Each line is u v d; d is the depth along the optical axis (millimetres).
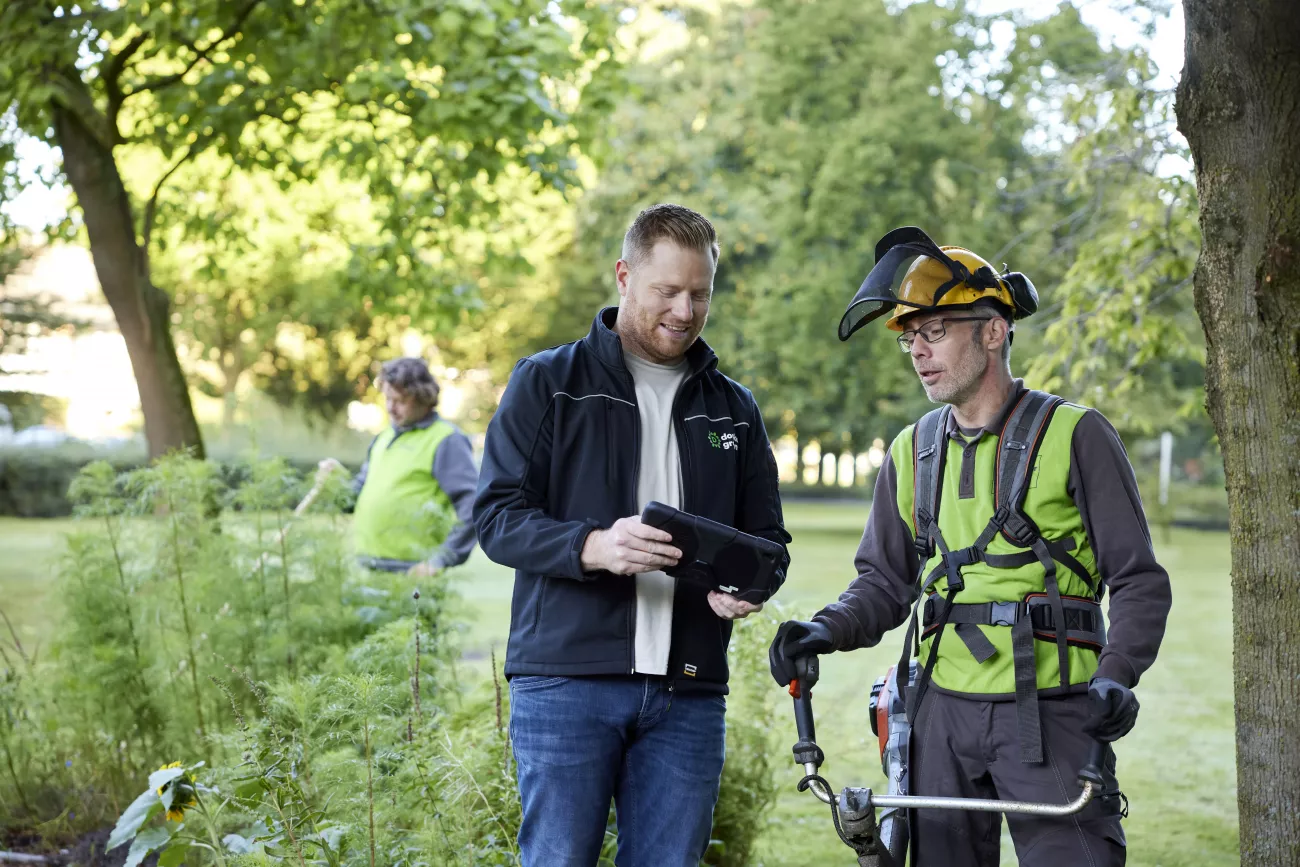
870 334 24172
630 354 2850
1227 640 10867
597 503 2744
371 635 4078
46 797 4676
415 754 3174
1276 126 2627
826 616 2629
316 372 34062
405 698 3678
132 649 4688
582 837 2688
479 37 7555
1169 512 23812
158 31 7133
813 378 24703
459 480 5281
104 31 7016
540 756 2703
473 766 3229
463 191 9180
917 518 2654
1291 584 2650
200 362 32062
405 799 3186
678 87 26625
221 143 8039
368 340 33625
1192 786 5906
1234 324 2711
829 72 24609
